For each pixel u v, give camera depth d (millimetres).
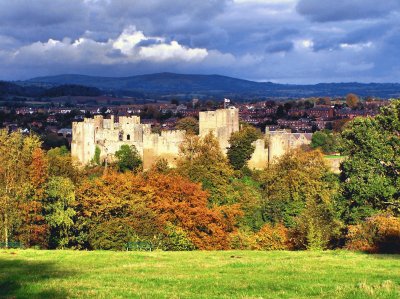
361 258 70625
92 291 47281
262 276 56156
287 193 155375
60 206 101938
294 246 111250
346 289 46844
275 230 116625
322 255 74938
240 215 126438
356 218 108125
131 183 112938
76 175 151750
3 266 62469
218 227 111250
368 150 119188
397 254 77500
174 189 114312
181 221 109688
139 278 54562
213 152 191375
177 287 50281
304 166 177000
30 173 105938
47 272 58375
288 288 49719
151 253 75188
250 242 110688
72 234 104188
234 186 161750
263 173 192625
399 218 94250
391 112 124062
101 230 100062
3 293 47281
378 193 107812
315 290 48000
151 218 103062
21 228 98500
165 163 192750
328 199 132750
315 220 113812
